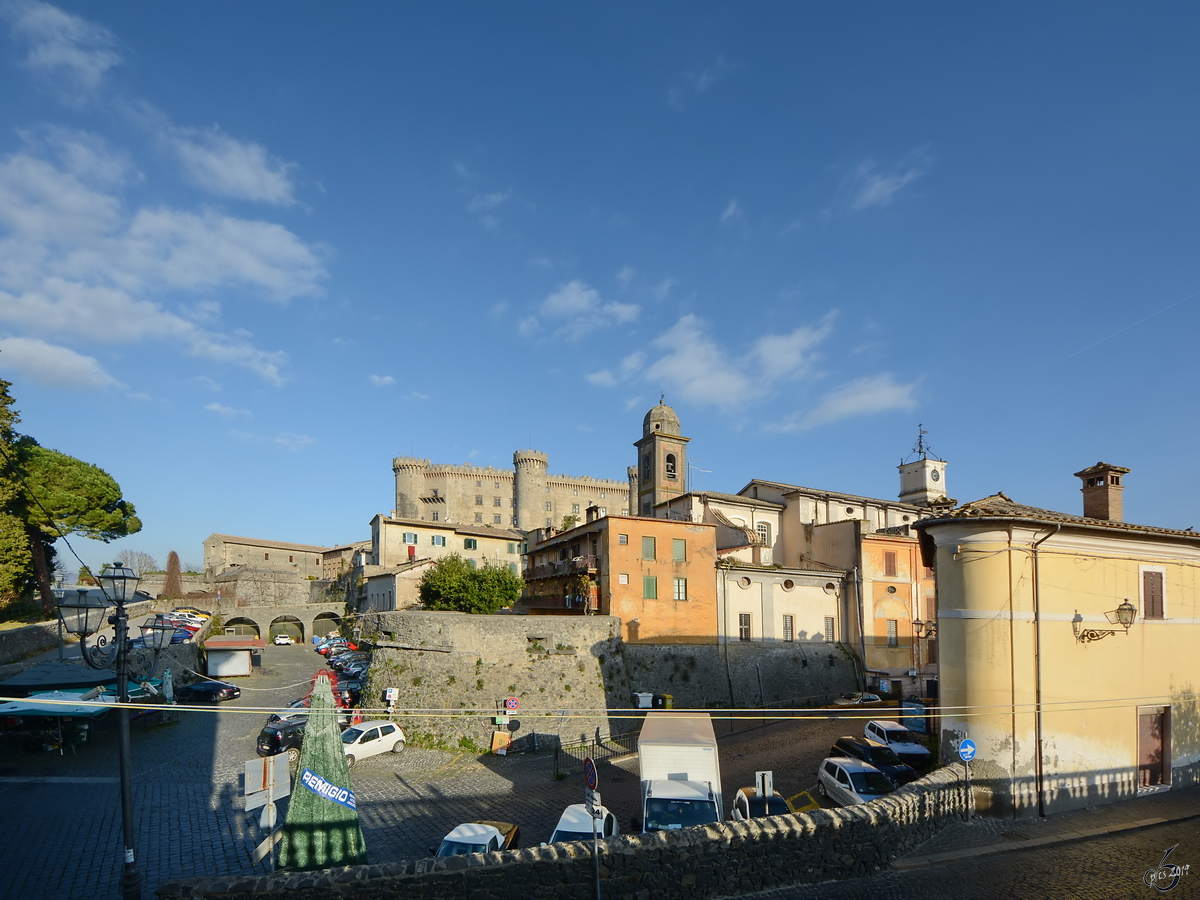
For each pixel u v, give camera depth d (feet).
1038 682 69.36
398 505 441.27
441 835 76.18
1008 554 70.18
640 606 145.38
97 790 91.81
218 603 271.49
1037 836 63.10
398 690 129.59
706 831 51.29
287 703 156.87
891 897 50.57
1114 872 55.42
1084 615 73.10
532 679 130.62
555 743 122.11
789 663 156.04
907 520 210.18
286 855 52.54
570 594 155.94
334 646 236.22
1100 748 72.38
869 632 165.27
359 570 293.43
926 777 65.21
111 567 51.72
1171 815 68.80
